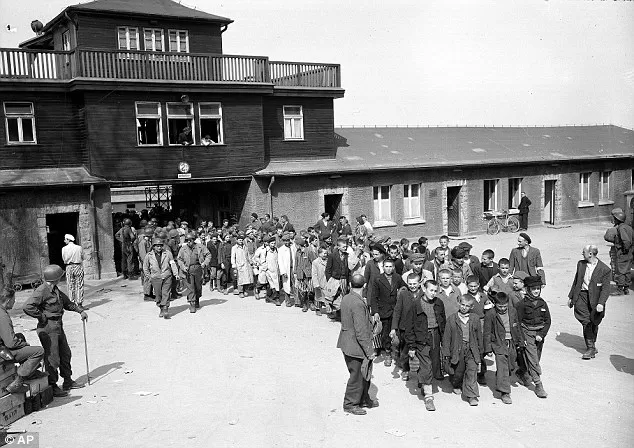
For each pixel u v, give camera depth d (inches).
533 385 387.2
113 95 898.7
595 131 1845.5
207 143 990.4
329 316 589.9
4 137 855.7
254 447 303.7
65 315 646.5
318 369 431.2
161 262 617.0
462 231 1267.2
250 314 623.2
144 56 924.6
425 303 373.4
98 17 964.0
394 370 429.1
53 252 992.9
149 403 371.6
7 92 852.6
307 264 627.5
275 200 1029.2
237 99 1019.9
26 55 876.0
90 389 400.8
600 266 432.1
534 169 1387.8
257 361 455.2
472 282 378.6
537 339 367.2
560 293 685.3
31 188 823.1
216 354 477.7
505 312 357.1
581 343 483.8
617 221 660.7
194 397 380.8
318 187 1069.8
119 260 948.6
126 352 491.8
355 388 345.1
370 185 1130.7
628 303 621.0
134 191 1790.1
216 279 770.2
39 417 350.6
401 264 523.2
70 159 906.7
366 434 317.1
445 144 1414.9
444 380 408.5
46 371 379.2
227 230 811.4
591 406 348.2
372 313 444.1
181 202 1254.3
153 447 306.5
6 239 812.0
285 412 351.3
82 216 871.1
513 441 304.2
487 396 371.6
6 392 342.0
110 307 684.1
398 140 1386.6
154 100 937.5
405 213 1198.3
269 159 1090.7
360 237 680.4
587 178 1513.3
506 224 1309.1
